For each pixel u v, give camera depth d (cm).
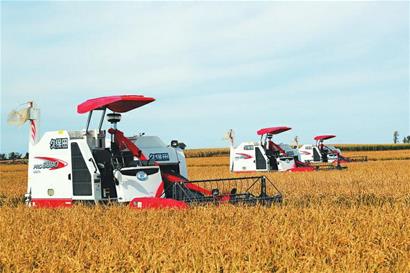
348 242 807
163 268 667
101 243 830
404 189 1881
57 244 845
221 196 1368
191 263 693
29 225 1057
